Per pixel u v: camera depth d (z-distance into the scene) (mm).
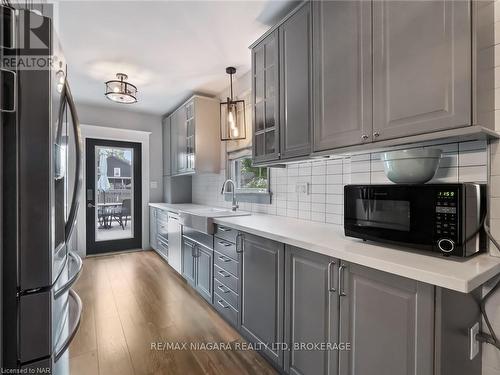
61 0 1777
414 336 955
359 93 1368
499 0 1117
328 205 2035
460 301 1021
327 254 1263
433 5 1081
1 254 769
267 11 1949
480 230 1131
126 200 4500
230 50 2492
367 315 1113
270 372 1647
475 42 984
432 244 1056
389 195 1198
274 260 1645
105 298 2654
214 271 2391
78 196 1149
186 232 3004
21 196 799
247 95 3055
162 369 1659
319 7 1611
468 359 1081
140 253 4363
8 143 781
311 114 1699
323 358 1313
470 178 1236
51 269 848
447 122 1043
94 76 3051
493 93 1102
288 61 1901
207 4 1862
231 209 3318
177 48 2445
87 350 1833
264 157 2182
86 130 4078
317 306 1350
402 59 1184
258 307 1790
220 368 1677
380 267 1036
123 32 2186
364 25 1344
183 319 2266
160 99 3885
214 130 3668
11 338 797
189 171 3699
